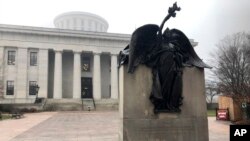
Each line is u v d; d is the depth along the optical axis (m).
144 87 7.89
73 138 13.98
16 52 61.97
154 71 7.94
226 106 24.52
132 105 7.76
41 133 16.30
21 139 13.89
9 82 60.84
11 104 48.91
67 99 60.03
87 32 64.69
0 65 59.66
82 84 68.81
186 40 8.60
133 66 7.75
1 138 14.40
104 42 66.50
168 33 8.35
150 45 8.05
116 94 65.12
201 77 8.52
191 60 8.58
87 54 68.88
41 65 62.56
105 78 70.19
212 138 13.23
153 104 7.89
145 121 7.77
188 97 8.28
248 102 21.11
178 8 7.77
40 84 61.97
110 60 69.62
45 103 55.25
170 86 7.94
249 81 24.27
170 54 7.93
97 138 13.87
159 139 7.80
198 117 8.27
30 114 40.72
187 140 8.04
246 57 34.69
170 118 7.95
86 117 32.34
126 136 7.61
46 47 63.25
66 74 67.75
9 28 60.78
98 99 62.62
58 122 24.81
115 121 25.64
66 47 64.12
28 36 62.59
